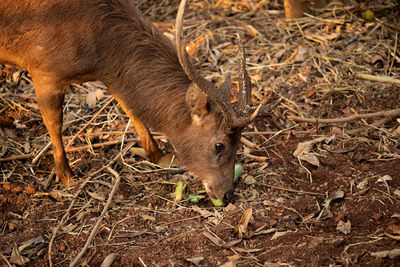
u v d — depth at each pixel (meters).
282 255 7.41
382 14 13.88
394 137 10.12
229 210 8.52
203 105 7.54
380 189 8.74
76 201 8.98
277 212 8.50
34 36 8.06
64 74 8.32
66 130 10.92
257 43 13.39
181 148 8.18
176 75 8.18
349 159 9.68
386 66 12.10
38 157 9.87
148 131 9.70
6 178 9.48
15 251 7.82
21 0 7.95
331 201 8.70
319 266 7.03
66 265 7.64
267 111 7.67
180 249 7.77
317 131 10.48
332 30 13.38
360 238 7.62
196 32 13.88
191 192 9.14
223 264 7.28
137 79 8.21
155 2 15.73
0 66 12.15
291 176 9.47
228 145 7.84
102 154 10.20
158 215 8.62
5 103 11.41
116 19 8.16
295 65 12.45
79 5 7.99
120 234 8.18
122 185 9.33
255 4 14.93
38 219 8.57
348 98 11.42
